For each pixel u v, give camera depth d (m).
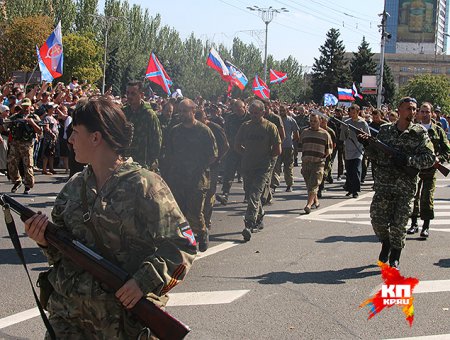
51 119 14.86
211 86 73.06
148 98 24.44
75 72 53.81
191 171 7.30
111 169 2.64
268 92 23.28
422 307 5.61
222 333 4.84
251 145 8.62
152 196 2.58
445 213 11.46
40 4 62.66
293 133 13.82
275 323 5.09
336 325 5.09
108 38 68.81
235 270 6.70
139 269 2.51
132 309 2.47
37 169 15.64
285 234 8.80
